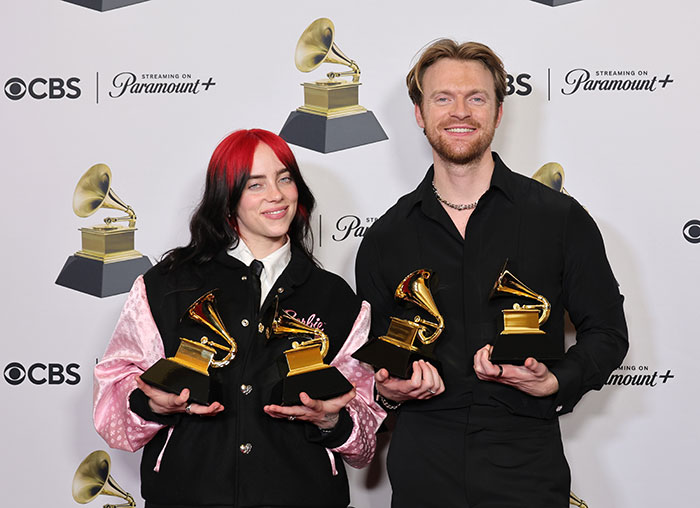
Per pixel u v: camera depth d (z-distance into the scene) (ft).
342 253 7.84
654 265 7.63
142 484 5.94
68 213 7.82
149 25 7.66
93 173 7.79
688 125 7.52
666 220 7.60
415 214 6.46
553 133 7.63
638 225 7.63
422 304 5.93
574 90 7.57
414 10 7.60
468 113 6.12
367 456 6.15
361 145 7.76
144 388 5.44
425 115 6.37
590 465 7.84
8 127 7.77
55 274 7.86
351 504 7.93
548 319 6.07
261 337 5.83
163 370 5.45
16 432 7.95
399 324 5.96
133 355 5.93
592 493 7.84
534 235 6.17
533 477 5.89
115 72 7.70
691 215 7.57
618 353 6.09
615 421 7.79
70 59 7.70
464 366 6.04
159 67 7.69
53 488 7.99
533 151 7.66
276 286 5.97
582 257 6.16
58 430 7.94
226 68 7.69
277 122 7.73
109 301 7.85
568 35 7.54
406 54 7.64
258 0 7.63
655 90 7.52
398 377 5.74
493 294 5.89
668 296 7.64
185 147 7.74
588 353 5.98
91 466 7.97
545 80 7.59
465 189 6.33
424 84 6.39
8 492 7.98
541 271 6.11
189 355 5.55
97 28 7.66
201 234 6.05
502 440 5.94
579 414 7.82
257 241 6.13
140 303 5.98
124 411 5.82
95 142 7.76
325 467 5.89
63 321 7.88
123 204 7.80
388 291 6.46
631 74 7.52
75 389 7.92
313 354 5.60
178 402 5.31
